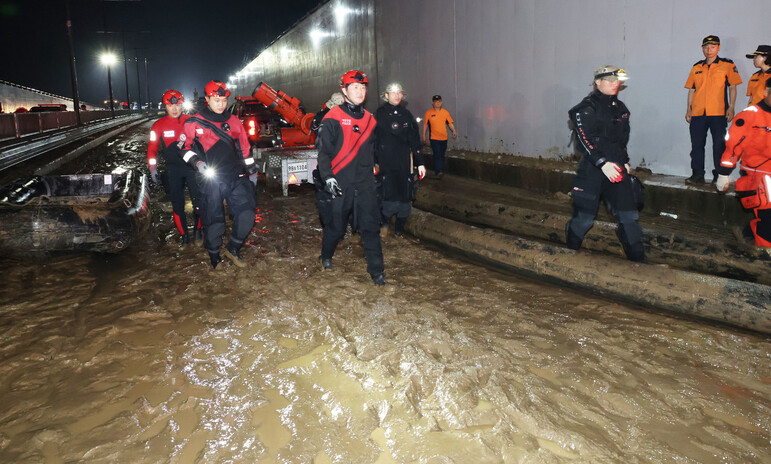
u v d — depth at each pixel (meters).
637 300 4.26
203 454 2.43
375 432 2.60
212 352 3.48
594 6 8.04
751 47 6.08
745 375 3.17
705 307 3.92
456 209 7.23
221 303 4.40
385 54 15.52
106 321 4.00
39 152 15.04
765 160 4.21
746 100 6.25
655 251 5.03
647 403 2.88
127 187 6.98
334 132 4.45
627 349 3.52
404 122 5.76
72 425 2.69
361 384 3.03
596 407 2.84
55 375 3.21
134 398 2.94
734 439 2.56
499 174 9.74
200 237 6.11
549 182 8.57
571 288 4.71
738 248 4.55
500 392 2.91
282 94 11.54
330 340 3.64
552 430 2.59
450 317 4.07
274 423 2.68
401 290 4.69
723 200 5.96
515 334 3.77
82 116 28.83
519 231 6.48
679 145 7.07
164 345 3.59
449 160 11.30
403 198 6.02
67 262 5.51
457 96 12.08
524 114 9.93
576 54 8.50
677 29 6.84
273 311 4.16
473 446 2.47
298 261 5.54
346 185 4.59
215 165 4.90
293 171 9.45
